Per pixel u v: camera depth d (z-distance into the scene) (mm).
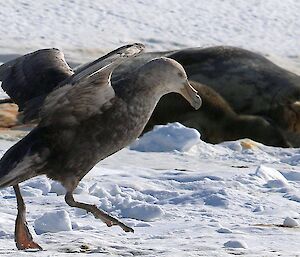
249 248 10000
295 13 57312
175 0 57062
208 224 11477
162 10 54281
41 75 9359
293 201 13344
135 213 12078
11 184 9398
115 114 9492
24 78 9414
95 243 10094
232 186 14086
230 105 20969
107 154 9680
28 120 9203
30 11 49750
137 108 9586
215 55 21484
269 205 12891
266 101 21047
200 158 17984
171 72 9609
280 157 18688
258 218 12102
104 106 9398
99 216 9992
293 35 51562
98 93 9234
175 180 14711
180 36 48375
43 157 9422
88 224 11633
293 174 15484
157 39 46312
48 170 9570
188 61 21453
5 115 20109
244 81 21156
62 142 9438
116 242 10289
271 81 21219
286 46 47750
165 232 11078
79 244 10000
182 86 9688
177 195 13516
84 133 9469
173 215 12141
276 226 11492
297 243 10430
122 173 15289
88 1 53656
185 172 15484
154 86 9617
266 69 21422
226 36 49812
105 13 51688
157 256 9391
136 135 9727
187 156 18094
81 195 13234
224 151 18844
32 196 13211
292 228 11406
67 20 48906
